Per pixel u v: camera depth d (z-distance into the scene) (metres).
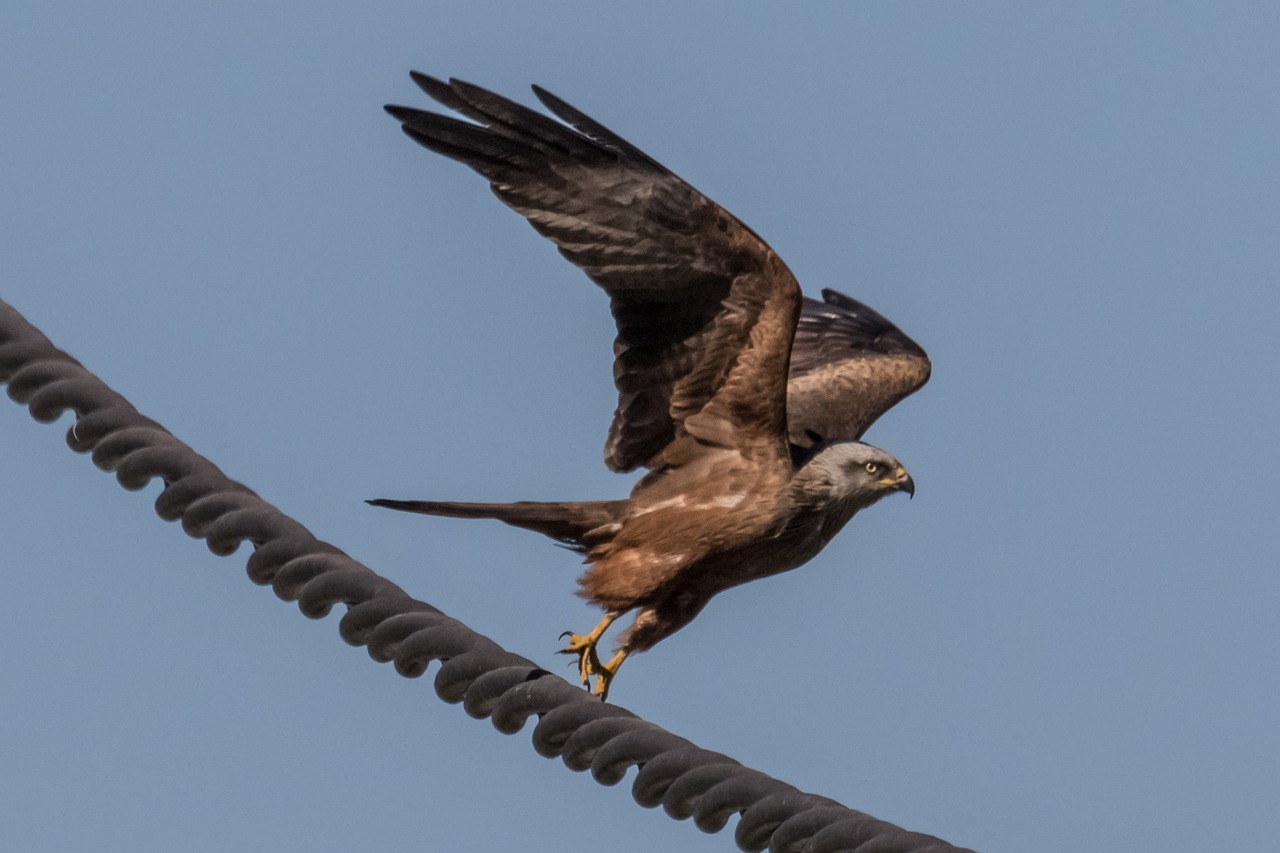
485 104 11.47
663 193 11.86
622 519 12.83
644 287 12.35
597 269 12.12
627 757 8.59
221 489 9.12
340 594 9.02
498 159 11.66
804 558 13.20
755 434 12.90
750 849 8.26
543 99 11.49
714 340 12.62
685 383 12.84
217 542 9.05
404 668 9.06
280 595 9.06
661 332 12.66
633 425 13.04
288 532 9.10
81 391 9.11
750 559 12.94
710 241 12.04
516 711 8.91
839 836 7.95
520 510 12.45
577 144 11.65
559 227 11.88
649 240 12.04
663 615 12.89
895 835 7.86
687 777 8.40
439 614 9.18
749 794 8.27
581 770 8.84
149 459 9.05
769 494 12.81
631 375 12.88
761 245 12.05
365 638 9.05
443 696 9.08
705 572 12.89
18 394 9.08
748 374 12.70
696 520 12.77
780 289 12.24
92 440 9.09
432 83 11.38
